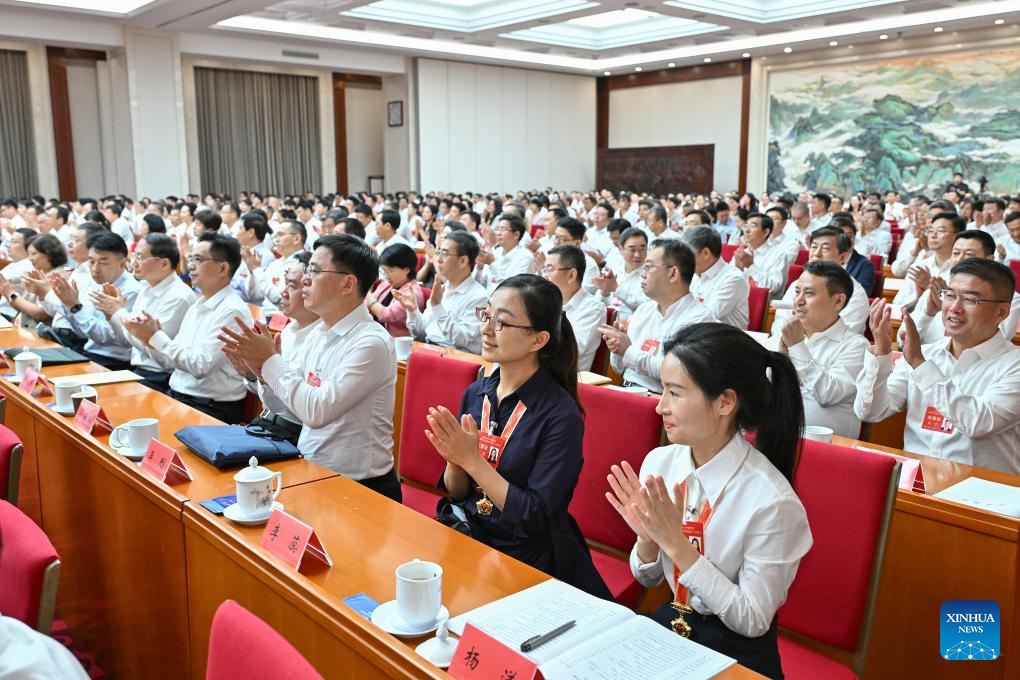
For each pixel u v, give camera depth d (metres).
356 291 2.42
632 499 1.45
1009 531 1.85
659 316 3.56
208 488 1.90
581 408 1.92
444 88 15.21
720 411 1.42
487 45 13.98
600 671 1.19
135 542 1.99
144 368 3.70
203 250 3.24
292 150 14.97
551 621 1.35
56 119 12.42
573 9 10.85
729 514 1.44
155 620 1.95
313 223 9.18
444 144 15.35
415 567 1.37
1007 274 2.41
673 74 16.28
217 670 1.05
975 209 7.79
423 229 9.85
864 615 1.68
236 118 14.22
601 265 5.89
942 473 2.18
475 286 4.19
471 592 1.47
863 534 1.68
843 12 10.90
